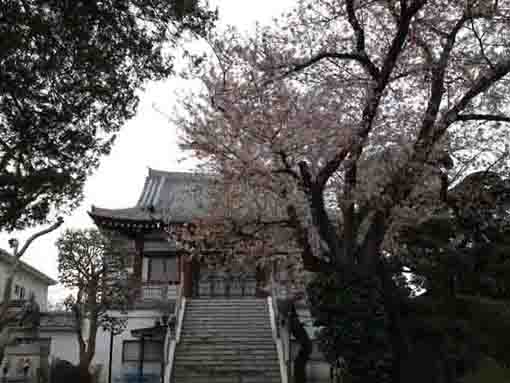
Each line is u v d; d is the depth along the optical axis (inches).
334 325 658.8
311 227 567.5
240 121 475.2
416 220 563.5
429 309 509.7
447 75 520.4
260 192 556.7
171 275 1288.1
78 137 452.4
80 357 951.6
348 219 495.5
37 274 1551.4
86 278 961.5
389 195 476.4
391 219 545.0
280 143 471.5
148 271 1291.8
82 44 416.2
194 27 447.2
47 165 450.3
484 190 566.3
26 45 391.2
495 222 573.9
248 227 591.2
